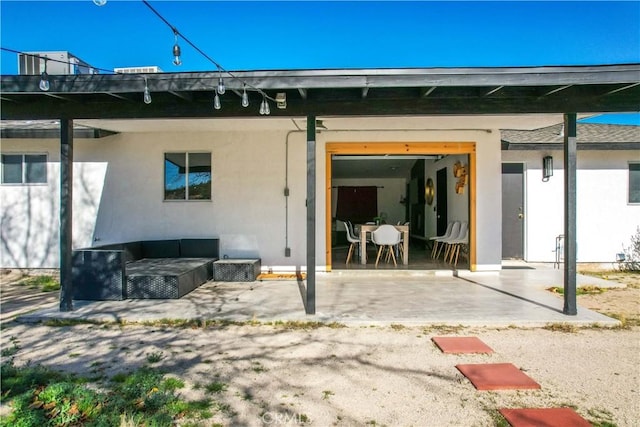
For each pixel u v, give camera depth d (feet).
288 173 28.02
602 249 31.65
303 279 26.30
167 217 28.30
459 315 17.69
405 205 53.01
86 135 27.07
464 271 27.55
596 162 31.81
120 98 17.65
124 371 12.32
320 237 27.71
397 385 11.40
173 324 17.13
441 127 25.75
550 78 15.05
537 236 31.99
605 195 31.76
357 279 26.37
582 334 15.88
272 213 28.09
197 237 28.25
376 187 53.72
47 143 28.78
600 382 11.56
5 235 28.86
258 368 12.55
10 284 25.89
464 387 11.28
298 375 12.04
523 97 17.31
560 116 20.40
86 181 28.48
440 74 15.24
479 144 27.40
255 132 28.02
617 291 23.02
